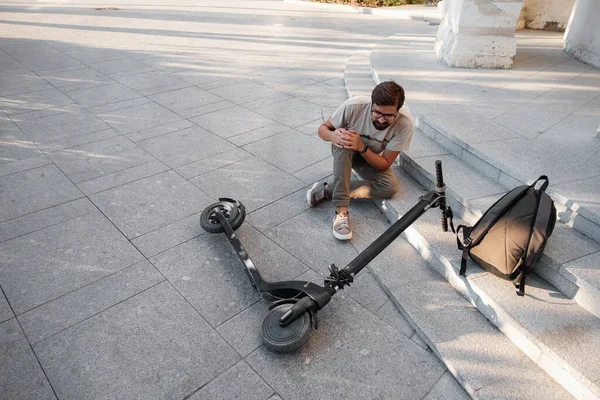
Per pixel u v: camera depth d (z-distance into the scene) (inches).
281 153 158.4
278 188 136.6
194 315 89.6
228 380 76.3
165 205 126.0
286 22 438.0
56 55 286.2
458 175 121.4
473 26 211.2
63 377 75.7
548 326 78.7
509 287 88.3
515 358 79.3
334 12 522.3
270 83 238.2
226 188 135.6
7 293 93.0
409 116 110.3
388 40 309.1
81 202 126.0
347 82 223.0
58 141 163.0
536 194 89.8
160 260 104.6
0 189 130.8
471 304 91.9
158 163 149.2
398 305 93.0
